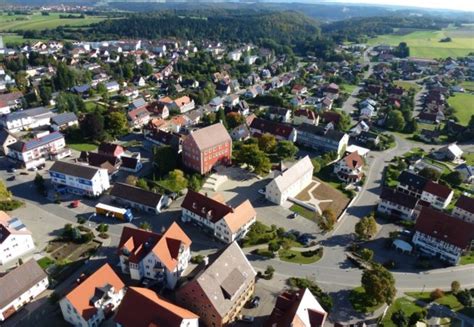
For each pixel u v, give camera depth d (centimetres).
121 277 8838
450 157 16612
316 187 13512
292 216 11669
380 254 10100
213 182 13412
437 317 8038
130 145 16425
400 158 16288
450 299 8569
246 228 10706
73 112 18988
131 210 11625
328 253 10088
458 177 14238
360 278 9200
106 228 10425
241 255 8350
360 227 10394
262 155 14188
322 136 16550
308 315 7081
